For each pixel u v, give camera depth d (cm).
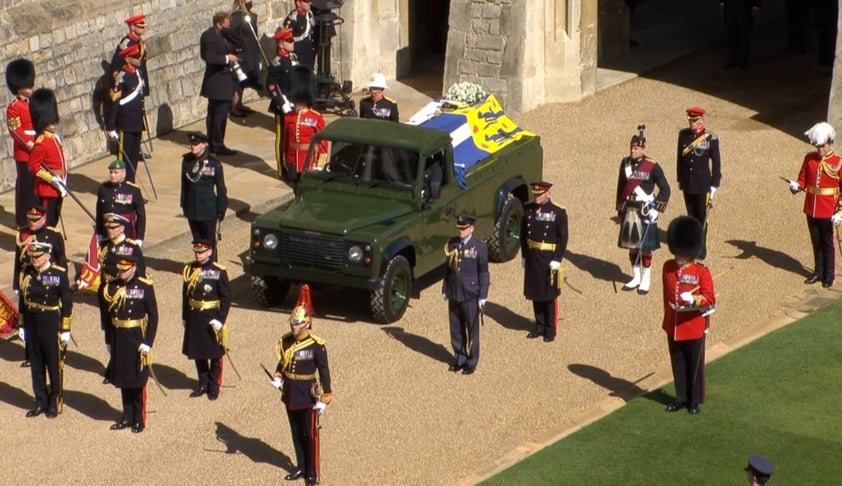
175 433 6281
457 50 10925
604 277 7962
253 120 10725
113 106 9025
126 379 6194
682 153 8062
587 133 10350
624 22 12144
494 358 7000
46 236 6762
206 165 7731
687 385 6444
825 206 7700
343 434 6253
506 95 10806
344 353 7019
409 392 6638
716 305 7594
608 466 5978
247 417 6425
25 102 8162
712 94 11256
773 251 8306
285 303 7656
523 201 8444
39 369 6419
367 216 7350
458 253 6731
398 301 7394
